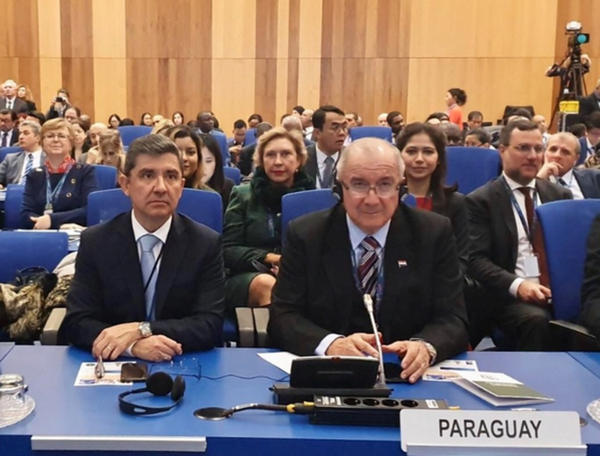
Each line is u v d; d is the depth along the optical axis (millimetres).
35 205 4902
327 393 1681
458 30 11492
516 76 11492
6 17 12109
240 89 12016
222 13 11906
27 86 12250
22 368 1913
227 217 3689
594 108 8625
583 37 8984
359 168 2113
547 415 1506
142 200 2207
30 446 1482
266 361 2035
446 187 3510
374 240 2225
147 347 2016
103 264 2256
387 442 1494
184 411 1639
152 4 11992
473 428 1495
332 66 11789
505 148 3498
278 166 3637
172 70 12102
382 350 1980
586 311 2443
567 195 3607
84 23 12070
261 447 1497
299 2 11742
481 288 3375
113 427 1536
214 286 2309
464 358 2102
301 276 2250
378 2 11578
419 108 11703
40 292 2883
